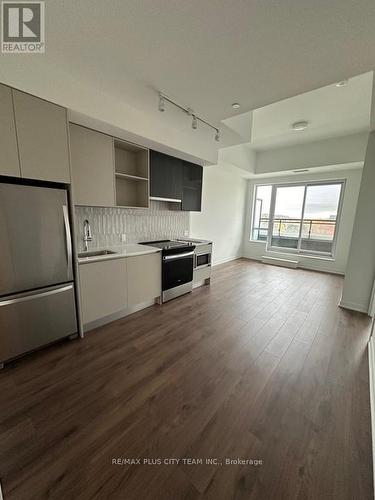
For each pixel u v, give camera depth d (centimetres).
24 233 179
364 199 299
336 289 402
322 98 288
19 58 159
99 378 174
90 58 164
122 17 126
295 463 116
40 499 99
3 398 153
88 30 137
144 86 198
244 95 208
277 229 618
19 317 183
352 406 152
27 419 138
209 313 294
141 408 147
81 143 225
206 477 109
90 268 228
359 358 205
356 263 309
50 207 191
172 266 323
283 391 165
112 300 253
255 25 128
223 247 585
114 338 231
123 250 285
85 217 275
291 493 103
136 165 315
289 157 511
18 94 162
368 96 280
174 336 237
